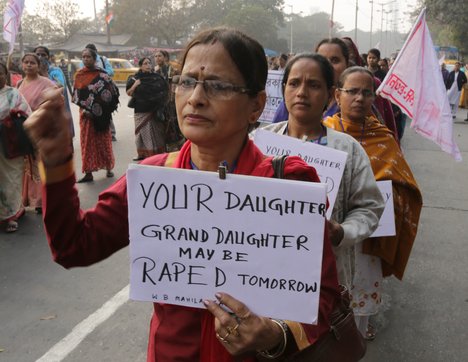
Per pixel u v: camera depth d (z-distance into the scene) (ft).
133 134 35.17
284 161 4.17
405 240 9.46
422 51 11.20
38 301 11.69
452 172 26.45
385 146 9.14
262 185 3.80
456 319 11.45
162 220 3.93
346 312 4.81
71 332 10.44
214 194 3.86
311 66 7.18
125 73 91.30
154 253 3.98
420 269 14.12
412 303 12.16
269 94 19.47
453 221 18.34
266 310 3.92
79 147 30.19
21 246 14.92
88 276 13.00
